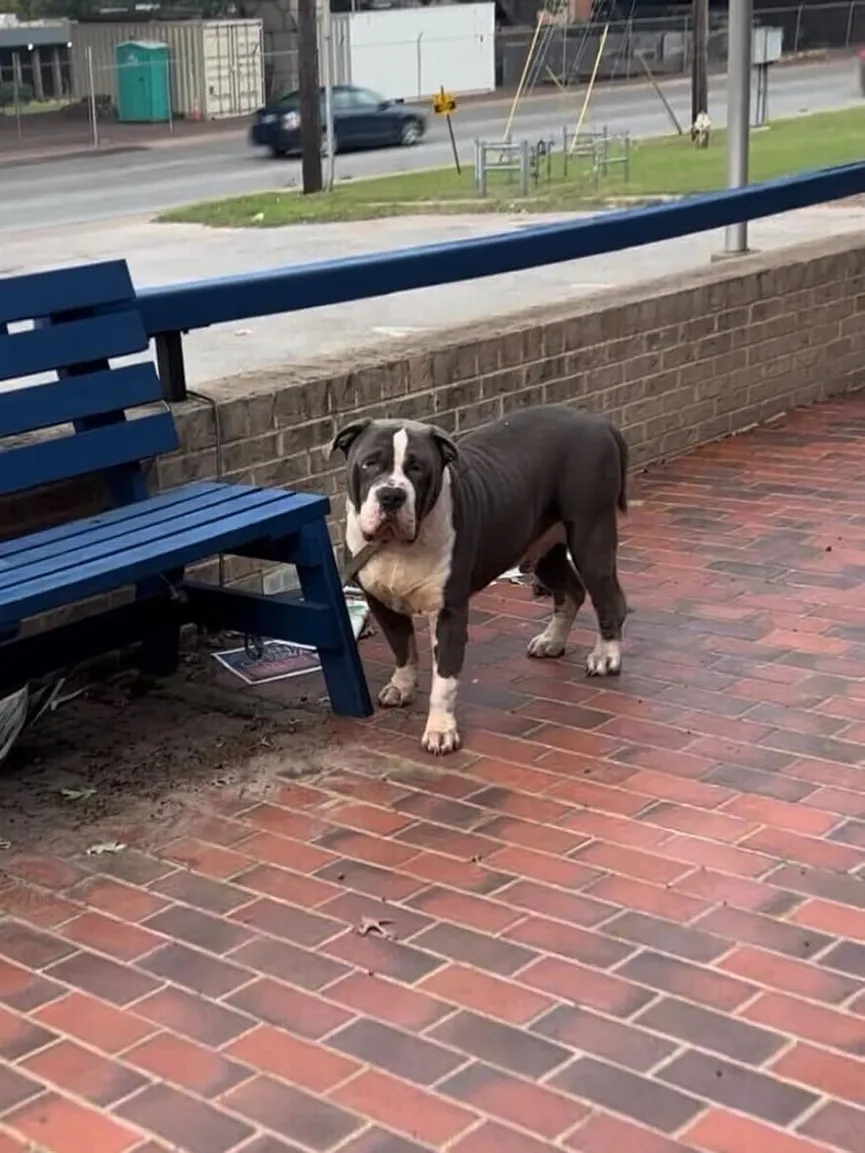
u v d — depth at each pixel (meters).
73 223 11.03
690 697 3.58
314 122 14.79
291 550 3.46
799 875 2.82
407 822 3.05
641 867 2.86
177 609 3.67
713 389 5.61
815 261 6.00
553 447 3.51
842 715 3.46
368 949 2.63
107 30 19.11
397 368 4.34
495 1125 2.20
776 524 4.75
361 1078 2.31
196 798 3.17
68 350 3.40
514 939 2.65
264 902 2.78
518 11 25.83
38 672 3.36
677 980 2.52
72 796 3.18
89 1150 2.18
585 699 3.59
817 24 28.73
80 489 3.61
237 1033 2.42
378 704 3.58
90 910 2.77
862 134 17.89
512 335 4.71
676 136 19.58
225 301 3.76
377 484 3.08
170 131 18.72
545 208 12.71
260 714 3.56
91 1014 2.47
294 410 4.06
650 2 26.56
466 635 3.36
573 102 24.02
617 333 5.11
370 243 9.75
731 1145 2.15
